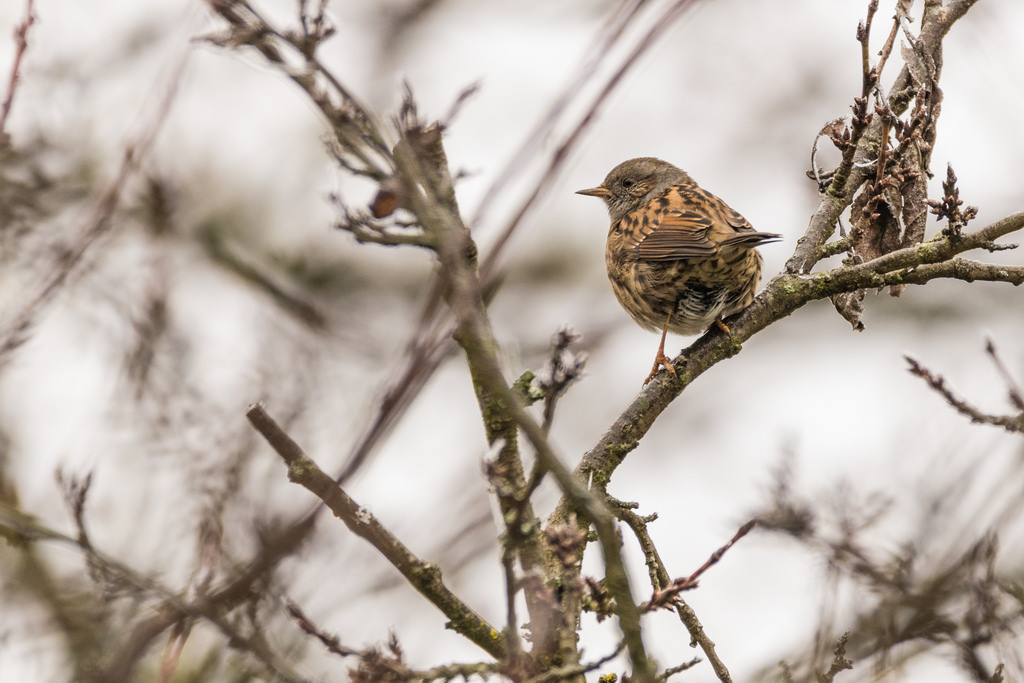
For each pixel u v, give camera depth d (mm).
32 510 10383
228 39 5293
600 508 5797
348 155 5543
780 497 10414
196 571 7930
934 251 8898
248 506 8750
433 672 6156
